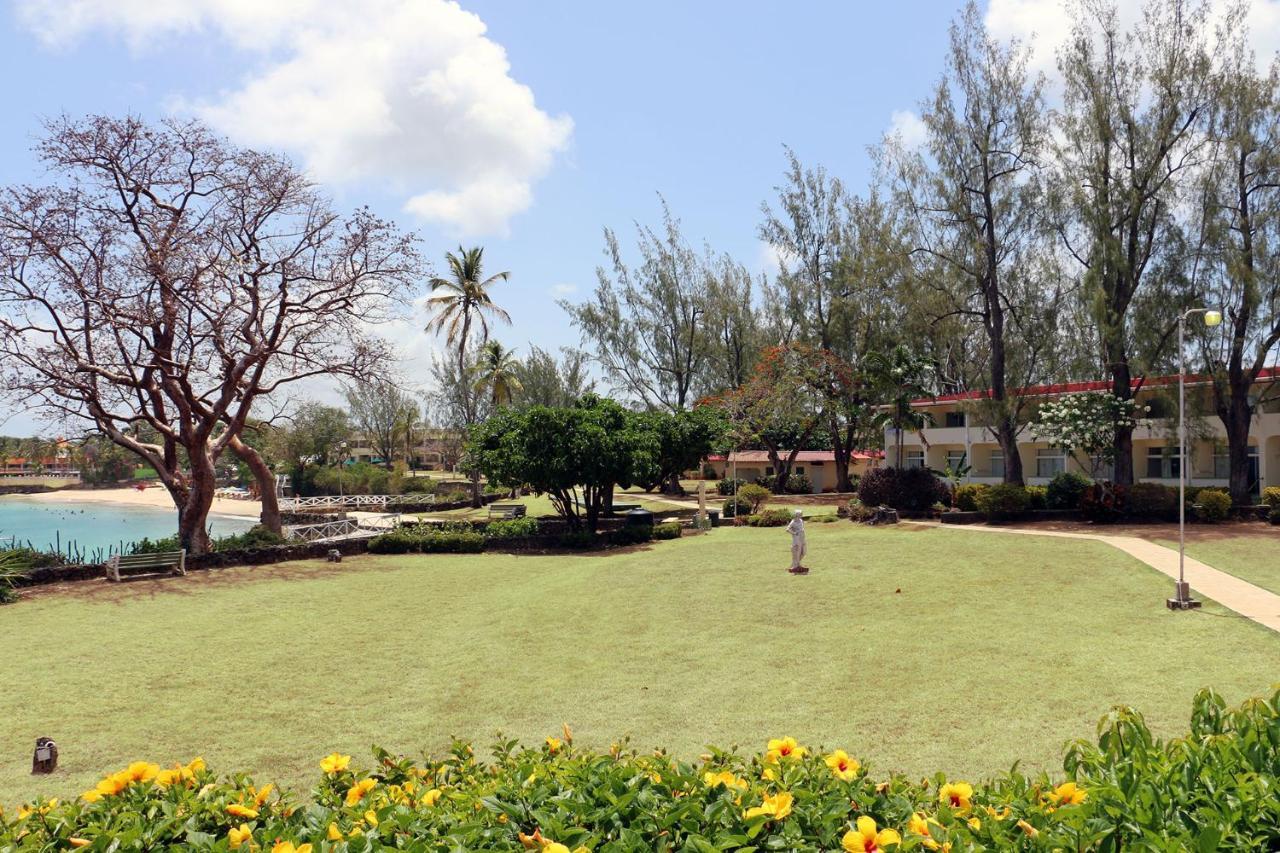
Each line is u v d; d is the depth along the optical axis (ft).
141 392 81.71
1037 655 37.17
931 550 72.43
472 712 32.76
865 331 148.56
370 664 41.01
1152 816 9.51
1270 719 11.86
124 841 9.85
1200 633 39.68
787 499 150.51
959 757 25.62
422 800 11.60
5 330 71.92
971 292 112.27
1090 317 96.07
